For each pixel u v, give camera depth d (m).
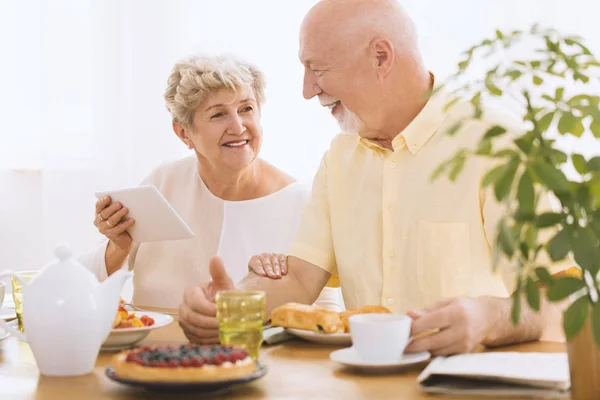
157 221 1.84
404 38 1.66
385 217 1.72
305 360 1.20
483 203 1.64
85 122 3.35
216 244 2.26
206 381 0.97
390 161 1.72
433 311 1.17
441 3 2.83
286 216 2.29
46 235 3.37
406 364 1.09
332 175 1.81
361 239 1.76
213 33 3.18
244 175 2.28
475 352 1.21
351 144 1.82
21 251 3.43
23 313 1.13
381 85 1.66
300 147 3.04
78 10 3.34
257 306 1.18
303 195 2.32
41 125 3.37
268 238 2.27
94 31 3.32
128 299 3.19
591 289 0.83
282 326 1.34
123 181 3.32
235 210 2.29
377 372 1.11
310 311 1.32
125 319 1.32
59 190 3.36
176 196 2.34
